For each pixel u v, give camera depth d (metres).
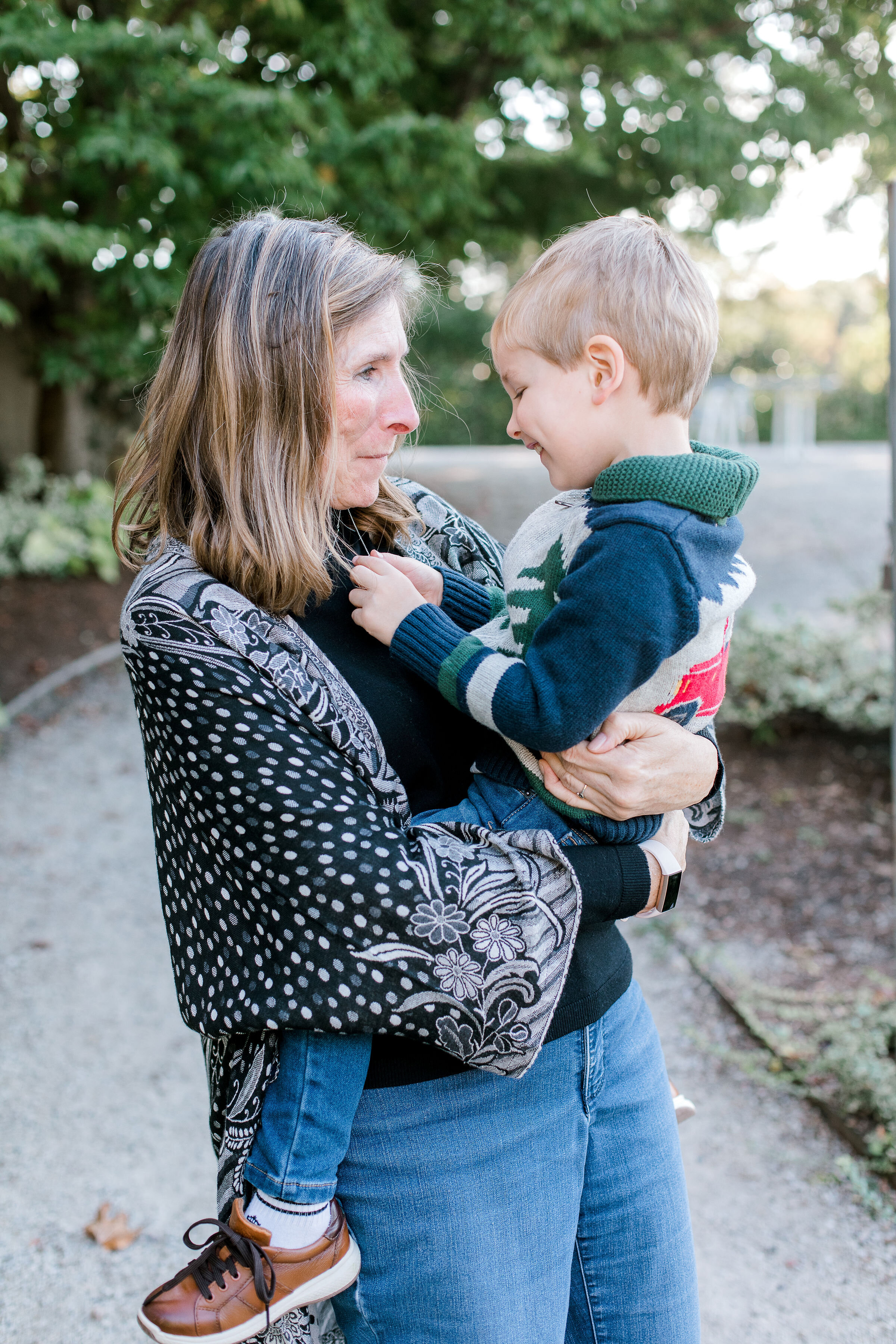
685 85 8.84
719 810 1.38
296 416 1.14
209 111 6.80
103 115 7.08
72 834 4.68
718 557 1.15
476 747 1.34
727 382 20.14
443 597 1.40
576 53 8.80
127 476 1.28
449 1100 1.15
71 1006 3.34
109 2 7.58
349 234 1.25
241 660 1.09
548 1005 1.10
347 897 1.04
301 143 7.68
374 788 1.16
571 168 9.94
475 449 22.56
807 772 4.85
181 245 7.62
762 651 5.18
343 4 7.36
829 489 13.45
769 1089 2.85
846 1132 2.63
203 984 1.13
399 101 8.80
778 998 3.20
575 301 1.19
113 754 5.70
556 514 1.23
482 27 7.97
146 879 4.26
